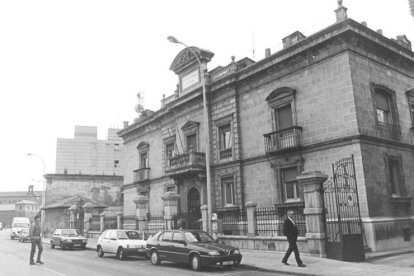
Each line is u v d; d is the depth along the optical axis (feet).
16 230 151.94
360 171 58.80
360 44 64.64
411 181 67.92
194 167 86.43
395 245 59.06
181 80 100.32
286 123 73.15
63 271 46.62
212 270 46.65
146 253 61.41
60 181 170.81
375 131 63.16
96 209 120.88
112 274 43.42
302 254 52.31
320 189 51.44
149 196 113.19
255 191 77.05
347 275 38.58
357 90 62.03
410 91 73.15
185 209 93.56
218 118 87.35
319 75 66.85
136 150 123.44
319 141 65.46
